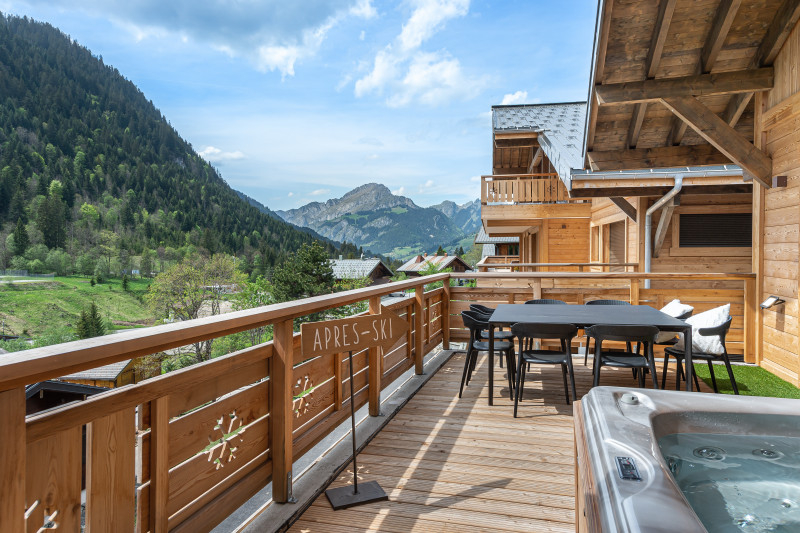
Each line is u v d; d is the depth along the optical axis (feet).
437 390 15.71
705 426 6.86
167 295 155.94
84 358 4.42
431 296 19.22
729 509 5.36
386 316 9.34
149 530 5.67
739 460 6.40
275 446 8.30
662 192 24.41
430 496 8.82
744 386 16.11
